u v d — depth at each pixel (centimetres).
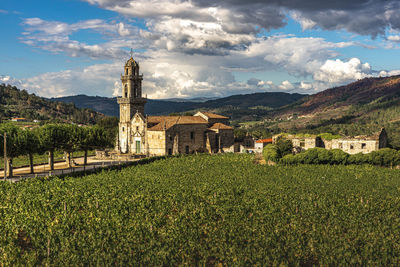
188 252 3189
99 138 8206
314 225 3722
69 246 3322
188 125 9725
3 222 3881
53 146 7200
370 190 5247
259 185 5600
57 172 7081
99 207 4509
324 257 3048
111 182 5744
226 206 4431
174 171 6825
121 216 4072
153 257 3083
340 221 3862
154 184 5628
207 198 4897
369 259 3058
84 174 6669
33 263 3039
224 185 5638
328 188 5369
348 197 4834
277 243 3306
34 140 6769
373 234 3481
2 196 4862
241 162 7912
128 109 9912
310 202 4553
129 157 9138
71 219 3956
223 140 10294
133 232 3619
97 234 3609
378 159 7131
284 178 6128
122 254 3119
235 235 3572
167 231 3641
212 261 3181
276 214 4125
